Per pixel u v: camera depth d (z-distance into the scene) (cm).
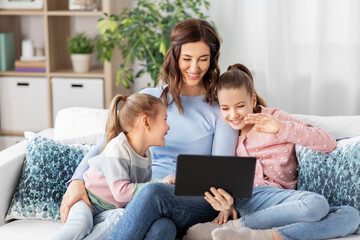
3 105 329
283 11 310
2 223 176
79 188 169
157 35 301
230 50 323
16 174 184
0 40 324
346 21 306
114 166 165
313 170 176
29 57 329
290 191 165
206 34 183
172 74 190
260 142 186
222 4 317
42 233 166
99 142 187
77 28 340
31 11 309
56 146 187
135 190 161
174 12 317
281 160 184
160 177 184
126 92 342
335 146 175
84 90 316
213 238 148
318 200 154
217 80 191
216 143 188
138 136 172
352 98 315
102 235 156
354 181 163
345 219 156
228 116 185
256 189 172
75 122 209
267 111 191
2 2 315
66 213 165
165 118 176
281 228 154
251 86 185
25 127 330
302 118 198
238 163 150
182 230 167
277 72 318
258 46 320
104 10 299
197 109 192
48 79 319
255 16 316
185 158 147
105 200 168
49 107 322
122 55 313
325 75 315
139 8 326
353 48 308
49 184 179
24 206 177
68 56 345
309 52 318
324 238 155
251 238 150
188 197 162
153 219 155
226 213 164
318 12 305
